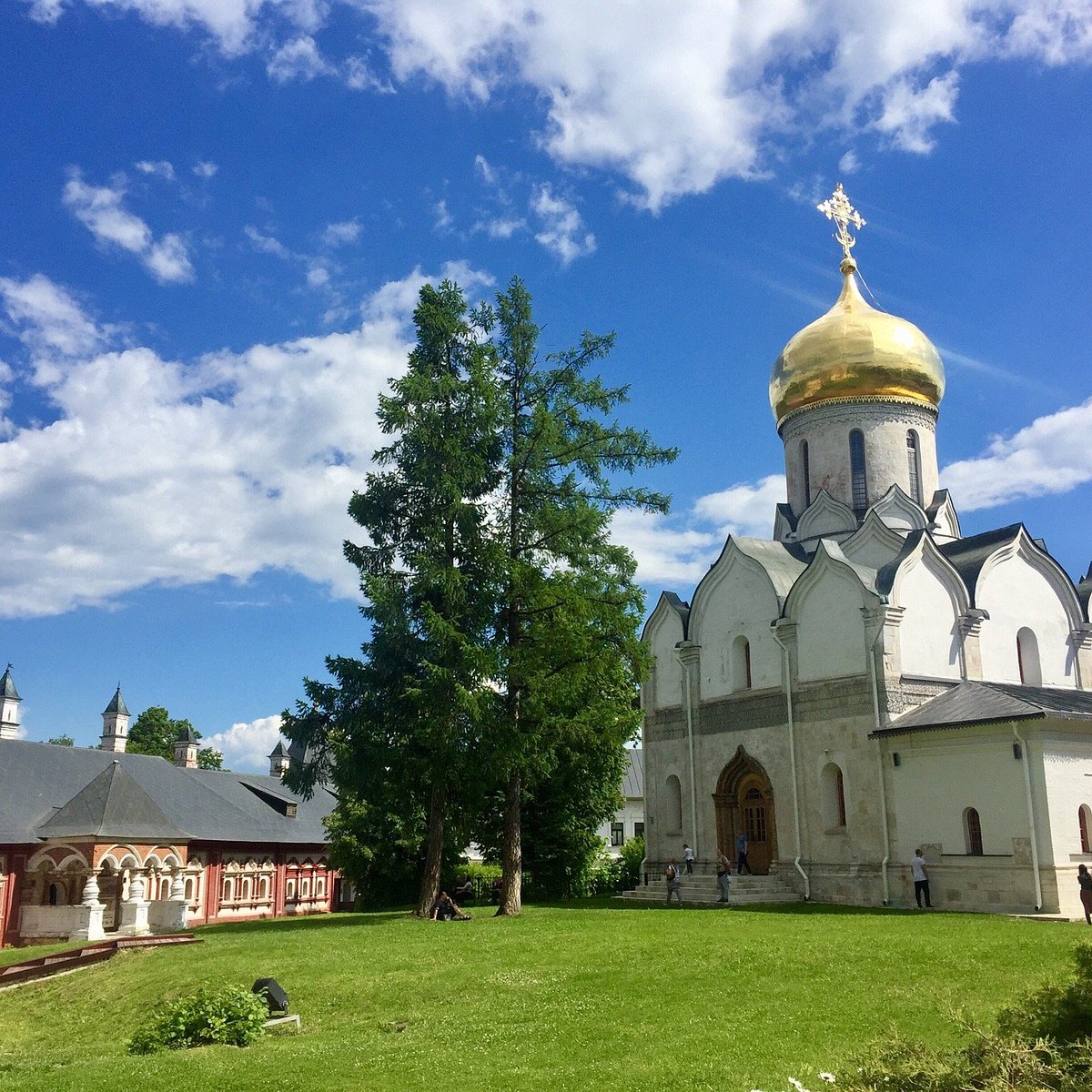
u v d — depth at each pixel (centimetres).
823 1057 1291
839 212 4459
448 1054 1418
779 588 3741
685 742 4028
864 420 4134
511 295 3262
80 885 4359
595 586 3156
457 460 2997
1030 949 1889
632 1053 1364
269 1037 1688
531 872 4322
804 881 3431
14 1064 1582
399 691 2983
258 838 5291
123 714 6169
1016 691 3144
